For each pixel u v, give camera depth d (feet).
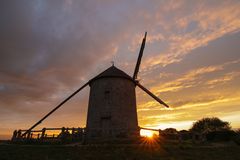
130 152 42.50
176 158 39.09
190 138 65.72
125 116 71.36
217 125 109.81
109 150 43.88
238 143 65.41
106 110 70.85
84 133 55.26
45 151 43.80
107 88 74.43
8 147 48.60
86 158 38.14
